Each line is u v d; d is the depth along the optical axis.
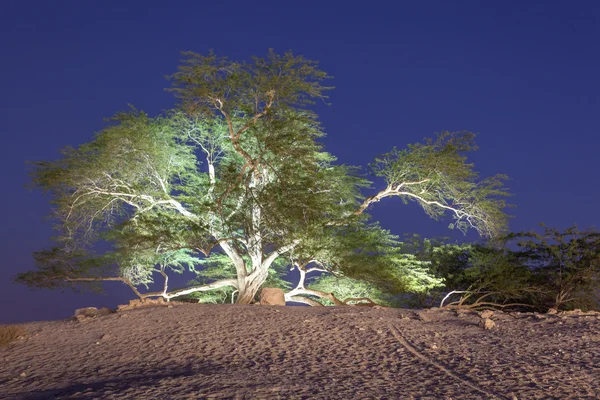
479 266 29.84
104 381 9.48
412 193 30.53
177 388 8.38
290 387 8.41
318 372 9.43
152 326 14.41
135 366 10.59
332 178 30.69
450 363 9.66
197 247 28.67
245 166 27.53
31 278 28.33
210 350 11.60
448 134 28.67
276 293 21.70
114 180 29.72
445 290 34.66
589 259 25.81
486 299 31.59
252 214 28.08
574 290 27.12
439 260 34.78
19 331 14.46
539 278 28.66
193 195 32.22
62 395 8.52
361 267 29.08
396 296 36.25
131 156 29.50
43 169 28.69
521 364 9.30
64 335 14.13
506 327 12.69
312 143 27.05
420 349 10.86
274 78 26.03
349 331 12.76
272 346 11.66
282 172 26.67
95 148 29.17
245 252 33.28
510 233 28.39
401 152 29.73
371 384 8.54
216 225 29.30
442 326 13.16
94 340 13.31
